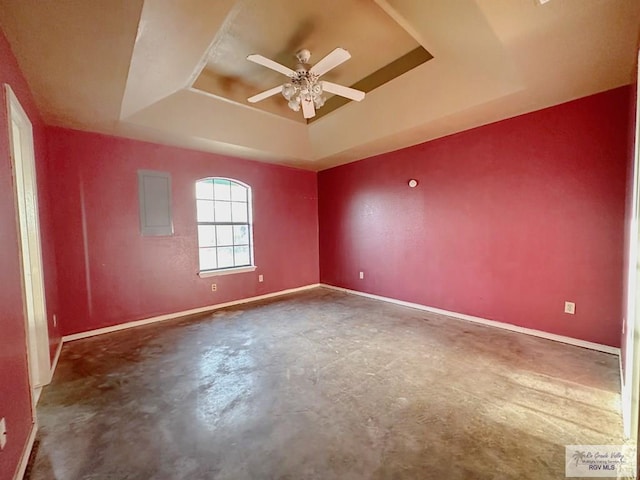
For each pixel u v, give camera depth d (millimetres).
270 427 1812
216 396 2148
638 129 1741
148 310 3867
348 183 5281
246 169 4855
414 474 1456
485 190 3539
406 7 1938
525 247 3244
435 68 2783
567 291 2973
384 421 1857
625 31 1807
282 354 2852
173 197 4062
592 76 2396
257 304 4676
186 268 4203
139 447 1650
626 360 2012
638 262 1639
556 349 2861
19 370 1608
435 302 4156
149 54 2111
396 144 4223
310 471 1481
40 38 1734
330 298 5027
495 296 3521
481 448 1621
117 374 2482
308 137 4559
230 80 3238
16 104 1897
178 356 2822
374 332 3408
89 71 2123
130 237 3713
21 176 2268
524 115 3178
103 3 1466
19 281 1710
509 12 1741
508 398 2078
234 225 4875
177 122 3385
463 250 3791
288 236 5477
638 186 1721
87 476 1459
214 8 1860
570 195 2916
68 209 3289
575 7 1649
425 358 2721
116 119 3057
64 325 3248
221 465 1522
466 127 3574
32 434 1714
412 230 4363
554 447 1619
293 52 2807
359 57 2908
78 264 3352
